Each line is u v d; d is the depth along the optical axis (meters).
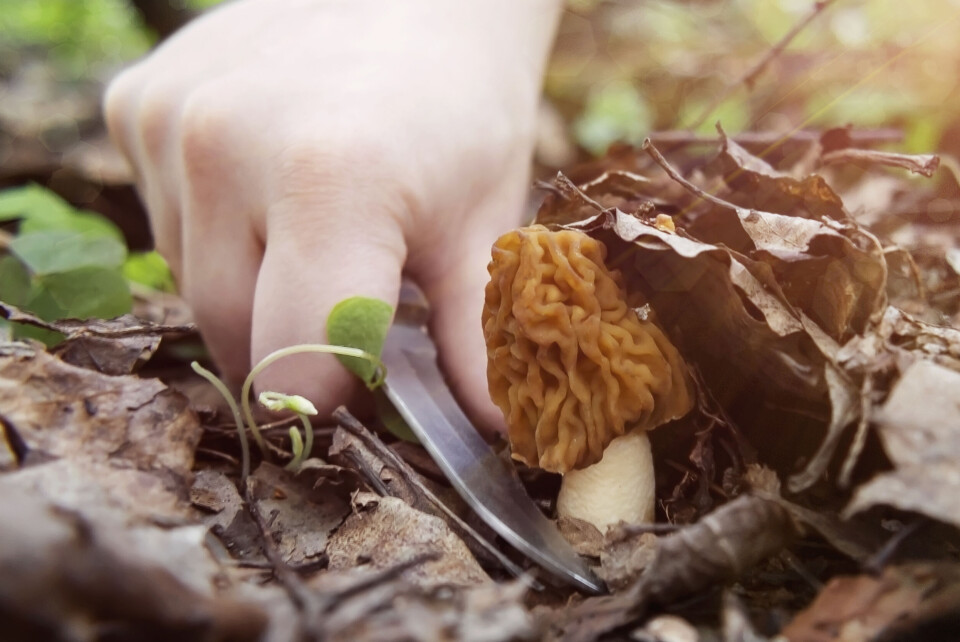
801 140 0.25
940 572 0.16
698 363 0.19
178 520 0.16
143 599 0.14
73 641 0.13
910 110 0.36
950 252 0.22
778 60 0.41
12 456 0.17
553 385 0.19
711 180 0.21
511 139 0.27
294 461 0.20
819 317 0.18
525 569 0.18
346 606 0.15
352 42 0.26
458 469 0.20
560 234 0.18
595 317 0.18
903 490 0.16
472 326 0.23
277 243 0.22
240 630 0.14
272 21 0.28
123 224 0.46
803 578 0.17
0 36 0.71
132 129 0.28
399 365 0.22
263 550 0.19
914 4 0.38
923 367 0.17
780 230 0.18
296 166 0.22
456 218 0.25
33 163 0.48
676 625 0.16
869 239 0.18
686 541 0.17
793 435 0.18
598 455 0.19
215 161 0.24
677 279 0.19
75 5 0.68
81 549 0.14
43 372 0.18
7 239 0.32
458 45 0.27
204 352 0.29
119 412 0.18
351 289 0.22
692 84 0.55
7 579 0.13
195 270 0.25
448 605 0.15
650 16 0.58
